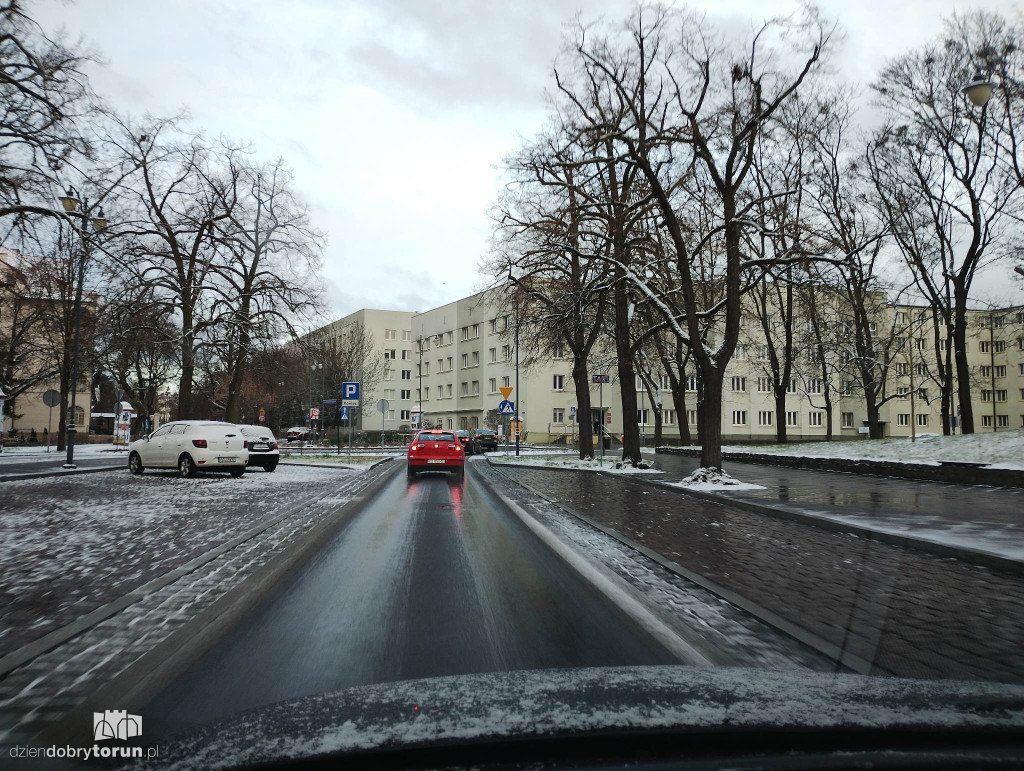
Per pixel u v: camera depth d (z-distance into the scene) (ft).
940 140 81.25
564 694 7.52
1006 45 71.26
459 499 47.83
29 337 139.13
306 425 233.35
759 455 83.82
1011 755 5.97
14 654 13.55
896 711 6.83
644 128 63.62
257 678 12.57
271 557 25.07
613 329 103.35
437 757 5.73
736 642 15.03
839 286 69.67
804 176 73.46
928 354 163.02
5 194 55.52
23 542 27.50
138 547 26.50
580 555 26.11
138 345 89.97
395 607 18.07
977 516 34.17
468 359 224.53
